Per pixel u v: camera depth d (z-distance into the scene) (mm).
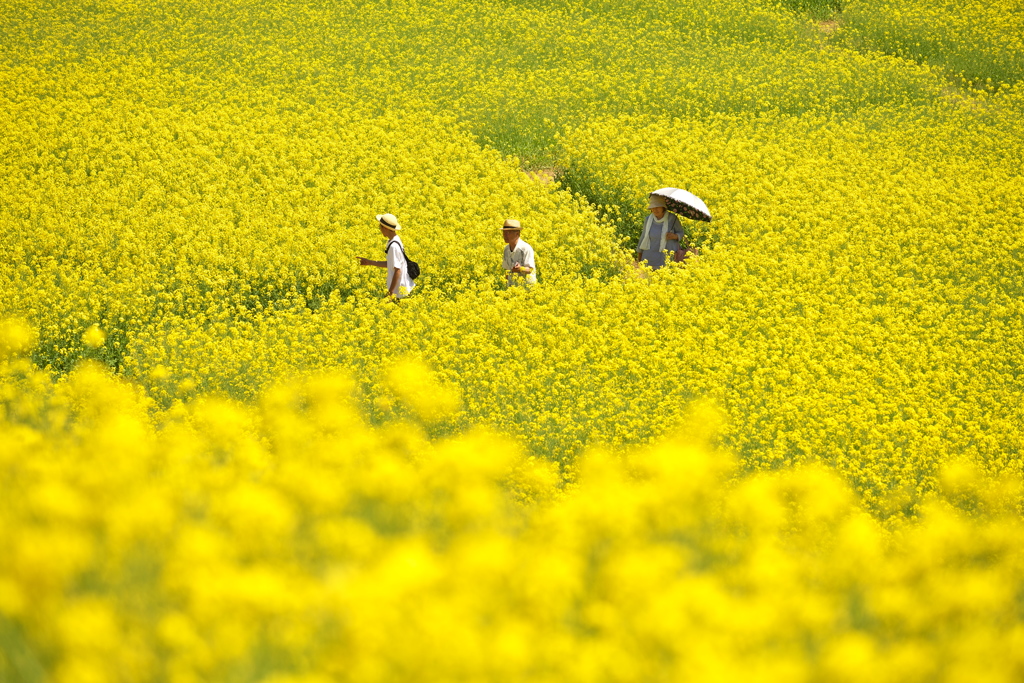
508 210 58000
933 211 63750
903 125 81750
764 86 88125
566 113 77938
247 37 94562
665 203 52969
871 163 72250
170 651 8750
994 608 11969
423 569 9570
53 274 43781
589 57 94812
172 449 15445
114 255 47375
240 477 14617
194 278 45344
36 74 78125
